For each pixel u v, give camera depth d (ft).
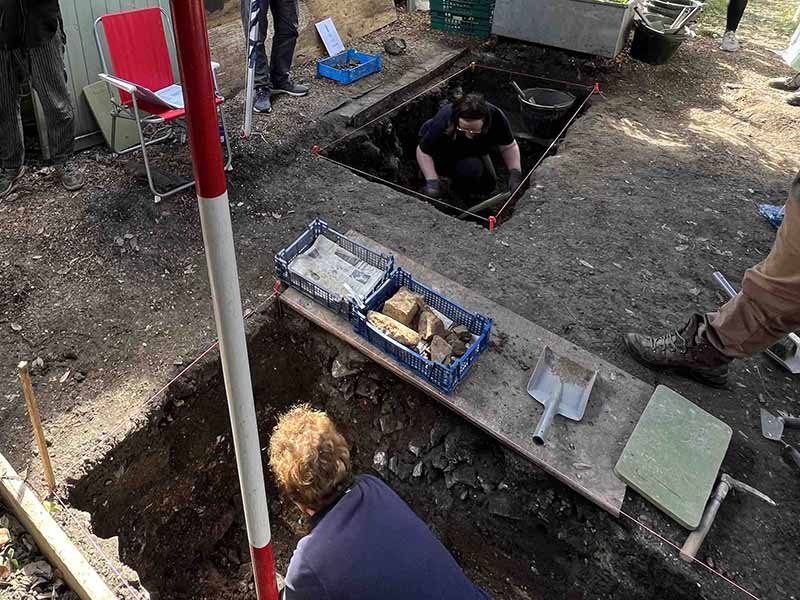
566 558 8.11
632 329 10.18
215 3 14.78
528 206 13.00
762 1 26.55
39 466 7.72
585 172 14.12
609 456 8.13
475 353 9.12
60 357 9.16
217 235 4.12
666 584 7.36
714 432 8.37
